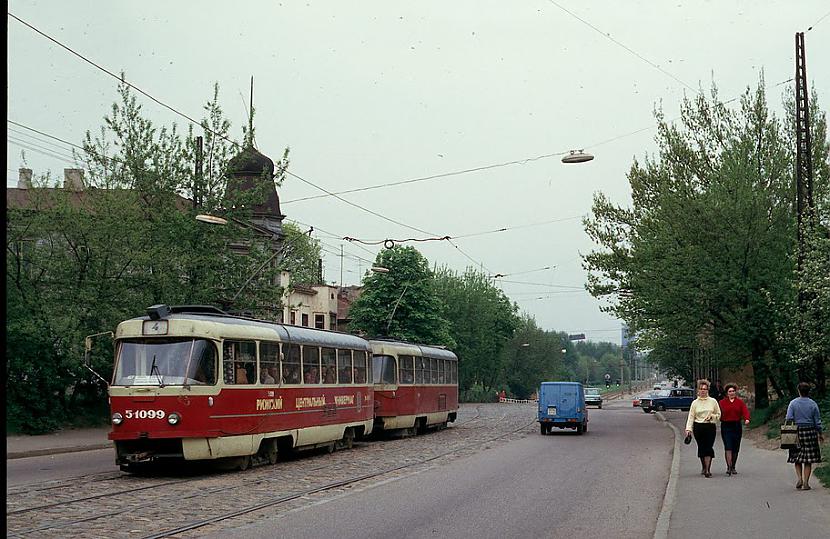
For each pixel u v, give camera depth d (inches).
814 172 1455.5
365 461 952.3
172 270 1446.9
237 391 821.2
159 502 598.2
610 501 631.8
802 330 1163.3
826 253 1076.5
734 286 1418.6
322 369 1037.8
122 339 792.9
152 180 1497.3
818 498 595.2
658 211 1519.4
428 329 2977.4
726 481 708.7
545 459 1000.9
